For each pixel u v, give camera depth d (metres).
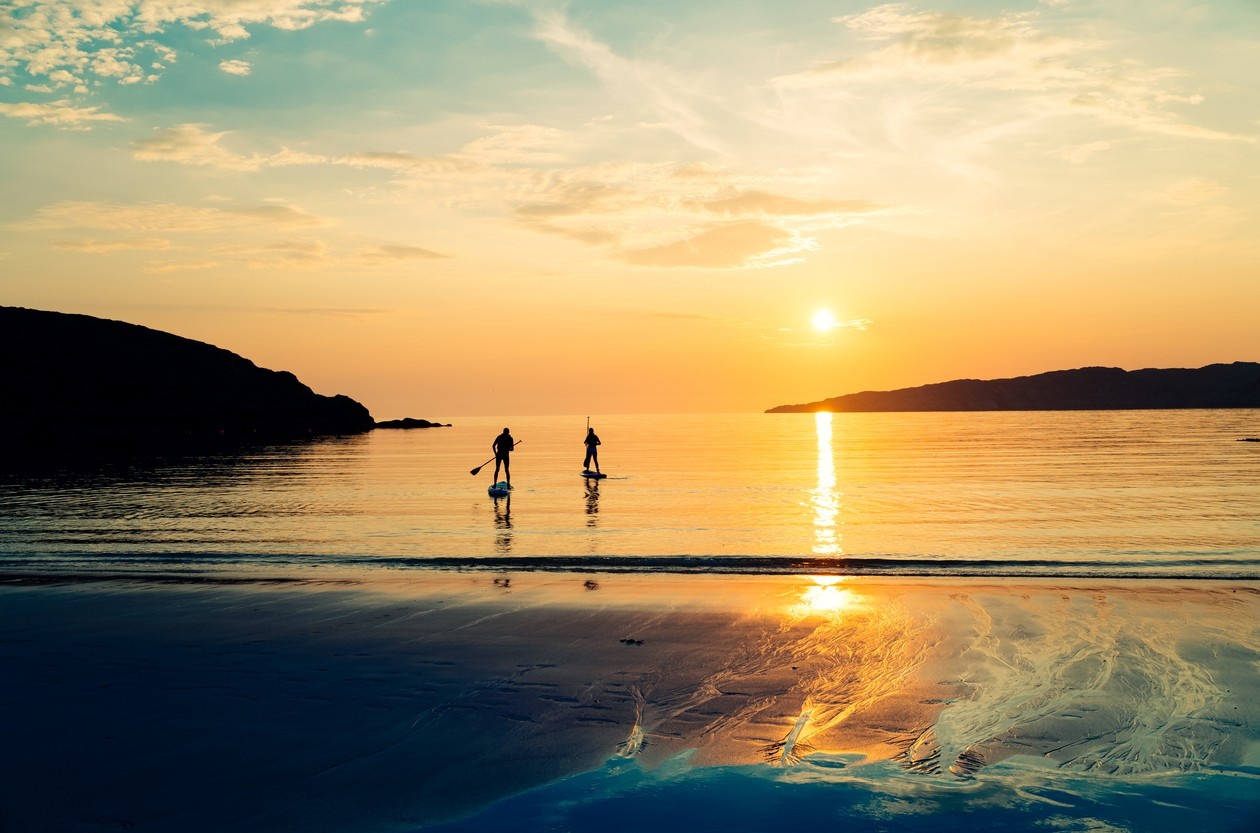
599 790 5.55
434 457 45.75
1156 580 11.60
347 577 12.45
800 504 21.20
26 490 26.34
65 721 6.79
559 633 9.22
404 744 6.32
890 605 10.26
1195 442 53.28
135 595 11.30
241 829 5.10
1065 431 77.94
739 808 5.27
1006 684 7.40
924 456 42.06
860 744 6.23
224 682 7.70
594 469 34.78
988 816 5.11
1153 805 5.22
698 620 9.68
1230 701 6.92
